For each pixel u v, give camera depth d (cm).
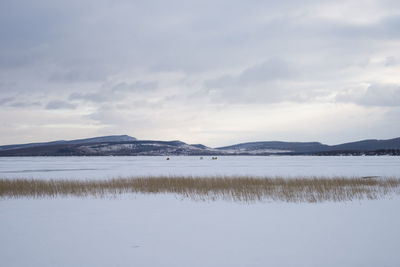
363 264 700
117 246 853
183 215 1295
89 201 1709
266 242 880
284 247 831
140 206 1538
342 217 1215
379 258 736
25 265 716
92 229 1052
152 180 2534
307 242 874
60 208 1482
